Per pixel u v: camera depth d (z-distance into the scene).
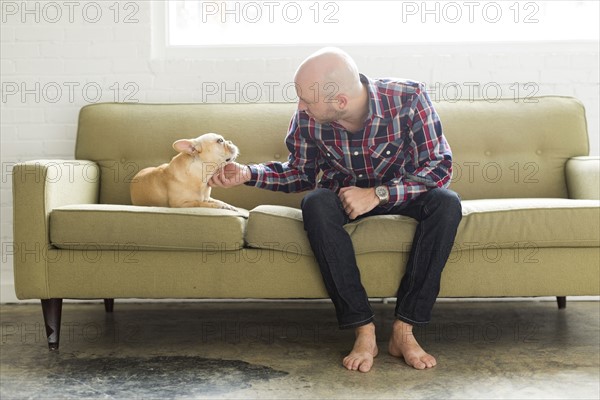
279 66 3.15
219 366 2.10
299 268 2.19
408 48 3.16
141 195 2.46
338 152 2.23
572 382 1.93
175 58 3.18
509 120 2.84
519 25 3.29
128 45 3.16
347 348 2.29
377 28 3.31
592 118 3.12
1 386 1.93
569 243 2.17
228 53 3.19
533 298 3.11
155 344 2.36
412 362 2.06
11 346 2.34
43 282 2.23
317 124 2.23
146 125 2.86
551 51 3.14
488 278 2.19
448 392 1.85
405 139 2.22
